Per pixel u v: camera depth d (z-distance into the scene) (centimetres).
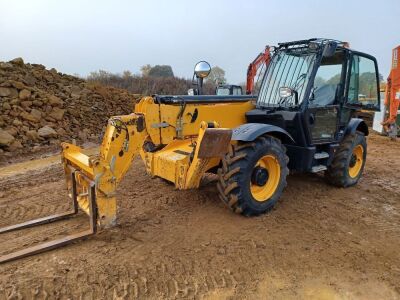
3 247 344
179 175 400
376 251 369
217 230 390
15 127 838
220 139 376
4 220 412
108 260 323
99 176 345
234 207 407
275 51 510
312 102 473
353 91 536
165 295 286
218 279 309
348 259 350
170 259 332
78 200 410
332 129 515
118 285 292
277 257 346
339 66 509
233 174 393
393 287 311
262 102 504
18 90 916
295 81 473
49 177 594
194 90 500
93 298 276
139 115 381
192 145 428
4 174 625
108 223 357
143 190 510
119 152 362
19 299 269
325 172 562
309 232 401
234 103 496
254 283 307
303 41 475
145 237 370
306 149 473
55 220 403
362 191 557
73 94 1089
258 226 404
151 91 1986
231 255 344
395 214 472
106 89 1250
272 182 433
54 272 301
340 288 307
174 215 427
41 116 915
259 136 413
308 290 302
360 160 586
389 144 1010
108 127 366
